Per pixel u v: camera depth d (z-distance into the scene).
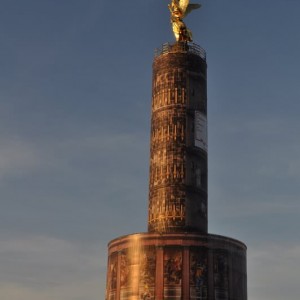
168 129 112.88
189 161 110.94
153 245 101.44
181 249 100.69
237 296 103.19
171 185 109.00
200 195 110.25
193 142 112.38
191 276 99.31
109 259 109.19
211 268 100.88
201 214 109.19
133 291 100.19
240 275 105.31
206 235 102.25
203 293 98.81
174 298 97.94
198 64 118.56
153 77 119.62
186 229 106.31
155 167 112.00
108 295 106.19
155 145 113.62
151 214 109.69
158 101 116.19
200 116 115.19
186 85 115.75
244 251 109.00
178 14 122.88
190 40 122.19
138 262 101.44
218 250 102.62
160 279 99.31
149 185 112.50
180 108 113.88
